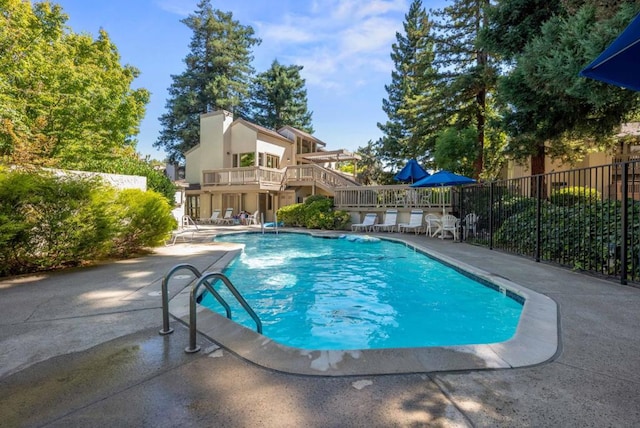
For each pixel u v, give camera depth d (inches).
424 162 791.7
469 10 607.5
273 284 242.8
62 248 232.5
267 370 92.0
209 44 1234.6
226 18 1286.9
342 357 98.5
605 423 68.7
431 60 661.3
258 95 1391.5
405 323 167.9
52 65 473.1
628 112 355.9
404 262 322.0
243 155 930.7
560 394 79.2
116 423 69.7
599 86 250.8
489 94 647.8
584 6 246.8
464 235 415.2
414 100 746.8
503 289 190.5
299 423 69.2
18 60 428.1
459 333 155.9
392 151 992.2
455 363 94.7
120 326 125.5
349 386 83.7
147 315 137.9
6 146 358.9
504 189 342.3
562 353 100.9
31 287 185.8
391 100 1137.4
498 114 604.4
